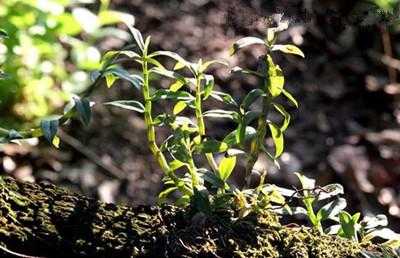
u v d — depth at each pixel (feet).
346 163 14.43
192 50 16.66
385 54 17.22
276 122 15.19
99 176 13.33
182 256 5.11
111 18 13.57
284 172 13.82
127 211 5.37
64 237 4.97
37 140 13.41
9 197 5.11
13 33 12.88
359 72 16.84
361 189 14.07
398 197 14.12
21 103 13.19
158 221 5.34
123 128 14.39
